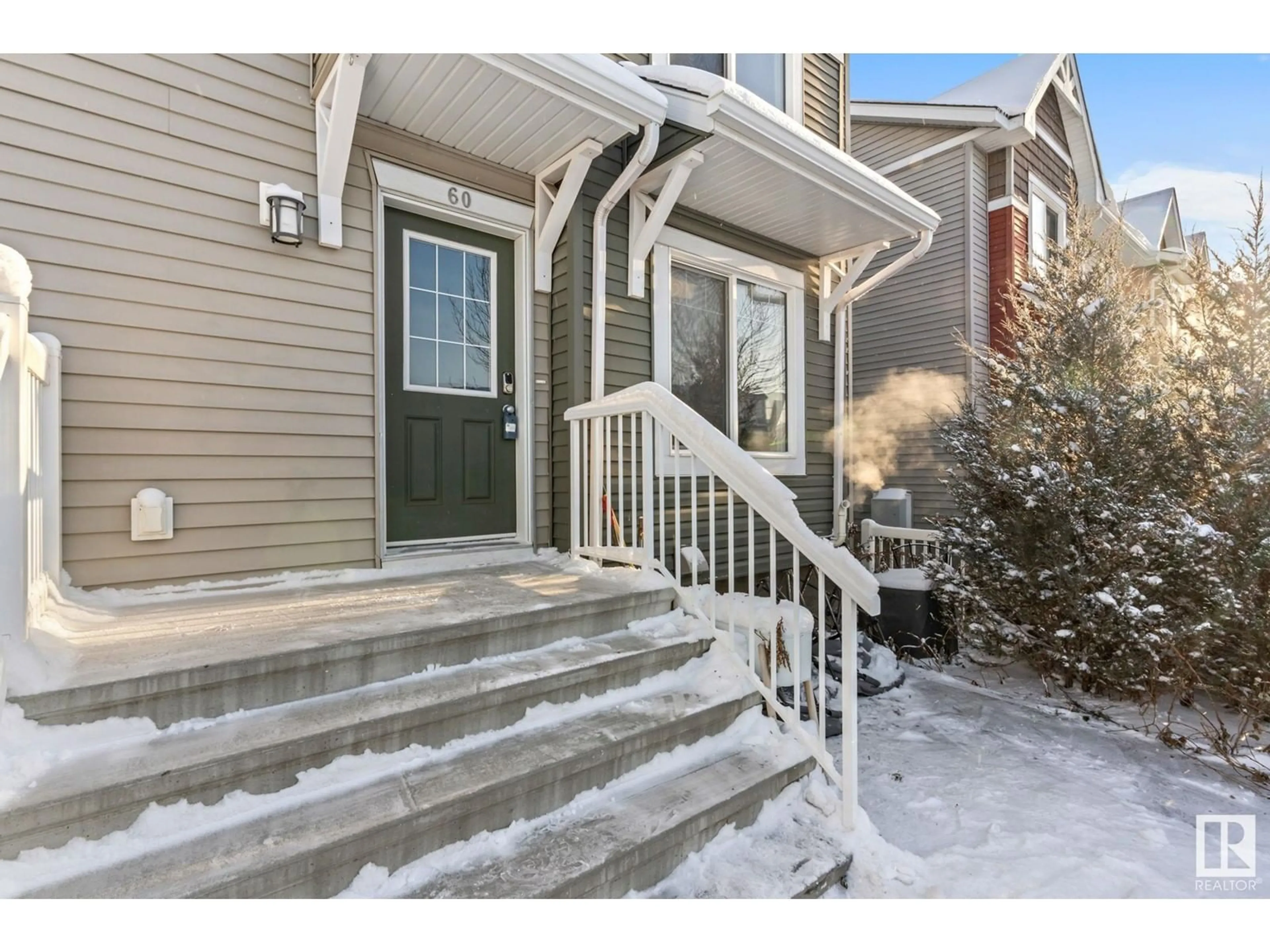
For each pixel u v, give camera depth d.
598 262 3.78
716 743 2.28
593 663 2.26
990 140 8.14
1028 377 4.27
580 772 1.88
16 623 1.53
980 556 4.08
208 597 2.60
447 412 3.50
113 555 2.49
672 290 4.52
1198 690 3.58
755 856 1.90
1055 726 3.29
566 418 3.70
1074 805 2.47
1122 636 3.42
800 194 4.22
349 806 1.58
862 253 5.34
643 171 3.64
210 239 2.71
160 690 1.65
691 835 1.84
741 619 2.56
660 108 3.23
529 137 3.29
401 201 3.27
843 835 2.02
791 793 2.18
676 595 2.89
